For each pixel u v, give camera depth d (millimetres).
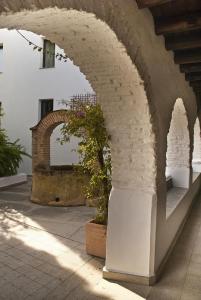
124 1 2527
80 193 7664
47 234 5320
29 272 3775
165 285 3490
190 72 5152
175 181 6949
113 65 2920
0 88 13242
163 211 3936
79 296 3215
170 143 6797
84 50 2756
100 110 4234
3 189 9922
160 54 3666
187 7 3092
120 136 3557
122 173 3639
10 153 10578
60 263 4047
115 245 3605
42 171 7824
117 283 3508
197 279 3658
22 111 12852
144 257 3500
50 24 2133
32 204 7824
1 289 3354
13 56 12984
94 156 4414
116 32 2402
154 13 3277
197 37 3674
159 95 3602
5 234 5305
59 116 8234
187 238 5297
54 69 12203
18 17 1667
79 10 1906
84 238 5105
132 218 3549
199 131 8742
